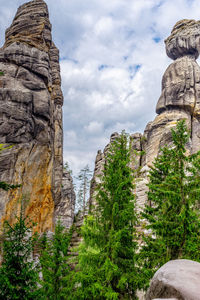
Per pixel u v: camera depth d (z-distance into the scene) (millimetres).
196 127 60438
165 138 55250
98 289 15117
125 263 16234
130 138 20156
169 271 6500
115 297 14375
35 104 38875
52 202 37469
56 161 54531
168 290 5859
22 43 42469
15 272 11570
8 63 40375
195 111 62281
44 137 38344
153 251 16266
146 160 57781
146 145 62500
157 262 15227
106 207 18156
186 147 53844
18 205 32031
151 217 17297
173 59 76312
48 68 43656
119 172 18453
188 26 75250
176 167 16594
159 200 17859
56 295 18531
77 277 15656
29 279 11703
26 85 39562
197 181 15789
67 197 64125
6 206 31125
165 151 21875
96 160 72562
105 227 17703
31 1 48375
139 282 15352
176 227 15328
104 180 19016
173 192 15438
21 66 40531
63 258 21266
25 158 35156
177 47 73062
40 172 36406
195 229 14938
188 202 15375
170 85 66875
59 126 58188
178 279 5926
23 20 45969
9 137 35000
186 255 14508
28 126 36625
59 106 61031
